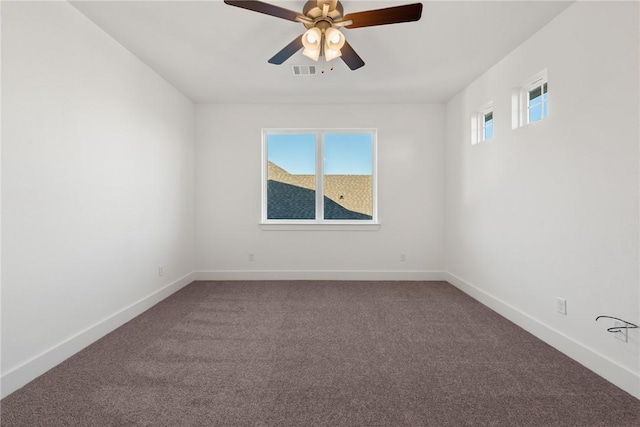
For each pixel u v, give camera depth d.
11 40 1.78
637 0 1.72
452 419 1.54
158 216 3.42
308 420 1.54
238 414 1.58
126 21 2.40
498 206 3.09
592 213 2.01
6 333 1.76
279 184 4.60
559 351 2.27
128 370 2.00
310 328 2.70
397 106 4.40
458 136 3.97
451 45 2.76
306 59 3.06
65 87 2.15
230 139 4.39
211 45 2.78
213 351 2.27
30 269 1.90
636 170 1.74
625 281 1.80
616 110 1.85
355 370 2.01
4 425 1.49
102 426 1.49
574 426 1.49
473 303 3.38
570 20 2.18
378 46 2.79
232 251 4.43
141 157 3.09
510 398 1.71
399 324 2.79
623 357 1.81
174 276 3.80
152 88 3.27
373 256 4.43
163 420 1.53
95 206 2.45
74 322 2.24
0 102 1.72
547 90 2.46
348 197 4.59
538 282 2.52
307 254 4.44
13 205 1.80
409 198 4.42
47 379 1.89
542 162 2.46
